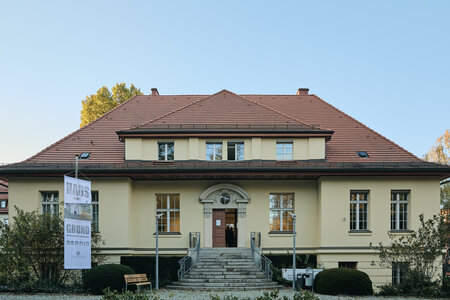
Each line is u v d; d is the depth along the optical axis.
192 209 25.48
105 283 19.11
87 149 26.28
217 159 25.62
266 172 24.06
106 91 43.59
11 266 20.03
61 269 21.23
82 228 18.81
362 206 24.92
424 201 24.69
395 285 20.56
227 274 21.88
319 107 30.66
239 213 25.42
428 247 20.31
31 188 24.64
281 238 25.23
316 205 25.44
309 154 25.34
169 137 25.39
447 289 19.53
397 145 26.92
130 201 24.83
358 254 24.22
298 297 12.36
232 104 27.34
